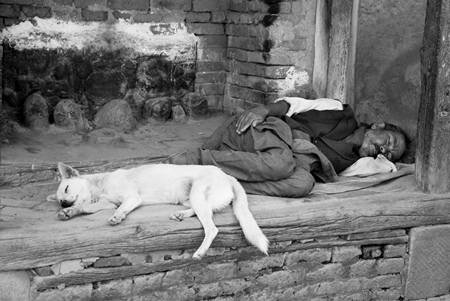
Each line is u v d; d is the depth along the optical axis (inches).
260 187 178.1
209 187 160.4
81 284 150.9
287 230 168.1
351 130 203.9
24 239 142.6
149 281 158.1
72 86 231.8
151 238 152.7
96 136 211.6
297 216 168.6
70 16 228.1
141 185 164.9
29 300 147.2
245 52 244.4
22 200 169.0
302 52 234.8
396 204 180.7
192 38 251.6
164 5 244.7
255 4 238.5
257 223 164.4
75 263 148.8
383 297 188.2
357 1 233.8
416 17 217.9
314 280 178.2
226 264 165.9
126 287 155.9
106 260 151.7
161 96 250.1
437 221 186.5
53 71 227.3
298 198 178.7
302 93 236.8
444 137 183.8
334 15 231.5
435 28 177.9
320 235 172.9
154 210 160.7
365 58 235.5
